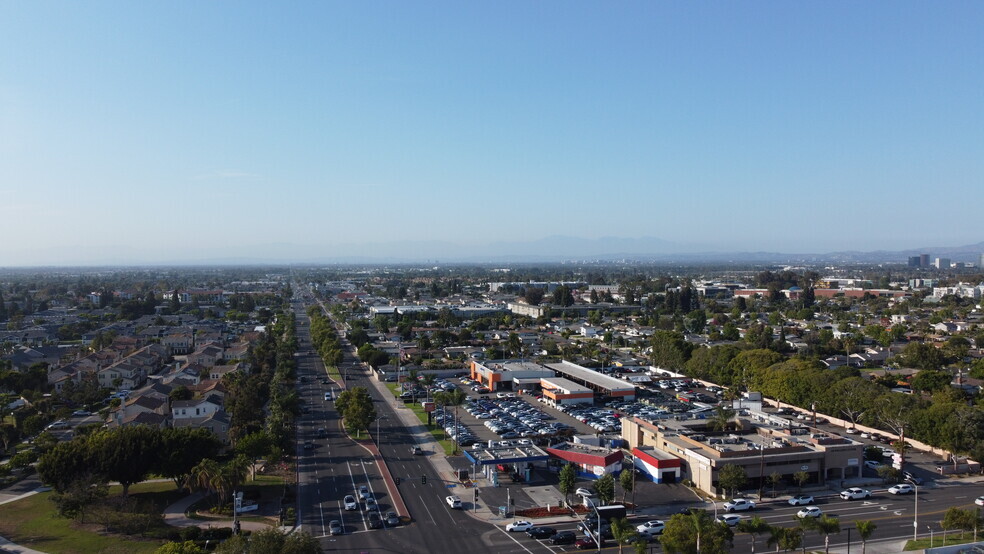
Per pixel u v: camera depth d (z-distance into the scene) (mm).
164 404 136125
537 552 70750
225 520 80312
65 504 77812
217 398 136875
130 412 126000
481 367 179750
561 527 77250
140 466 86188
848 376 146500
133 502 85688
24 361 188625
